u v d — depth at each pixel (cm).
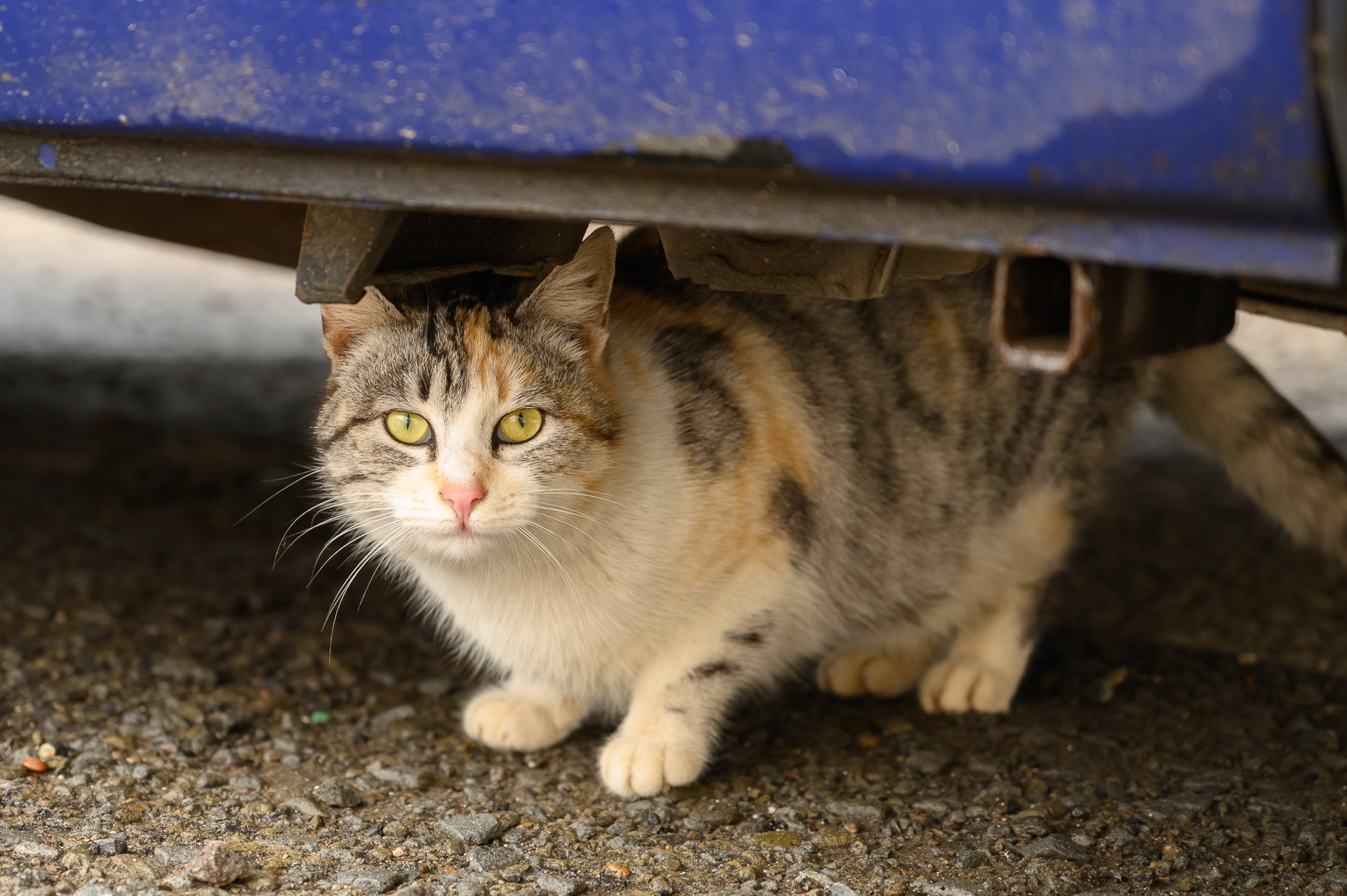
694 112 164
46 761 272
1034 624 338
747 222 170
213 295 1109
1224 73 137
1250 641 384
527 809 262
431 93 178
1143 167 143
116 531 461
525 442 256
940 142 152
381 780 276
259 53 187
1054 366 159
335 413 269
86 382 727
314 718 311
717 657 282
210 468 559
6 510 476
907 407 301
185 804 256
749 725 315
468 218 227
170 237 450
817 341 295
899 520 305
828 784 279
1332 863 240
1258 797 271
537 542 257
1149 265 150
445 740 302
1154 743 304
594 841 248
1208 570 461
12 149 213
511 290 262
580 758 294
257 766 280
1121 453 346
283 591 409
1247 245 142
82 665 333
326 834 246
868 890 229
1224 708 328
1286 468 349
